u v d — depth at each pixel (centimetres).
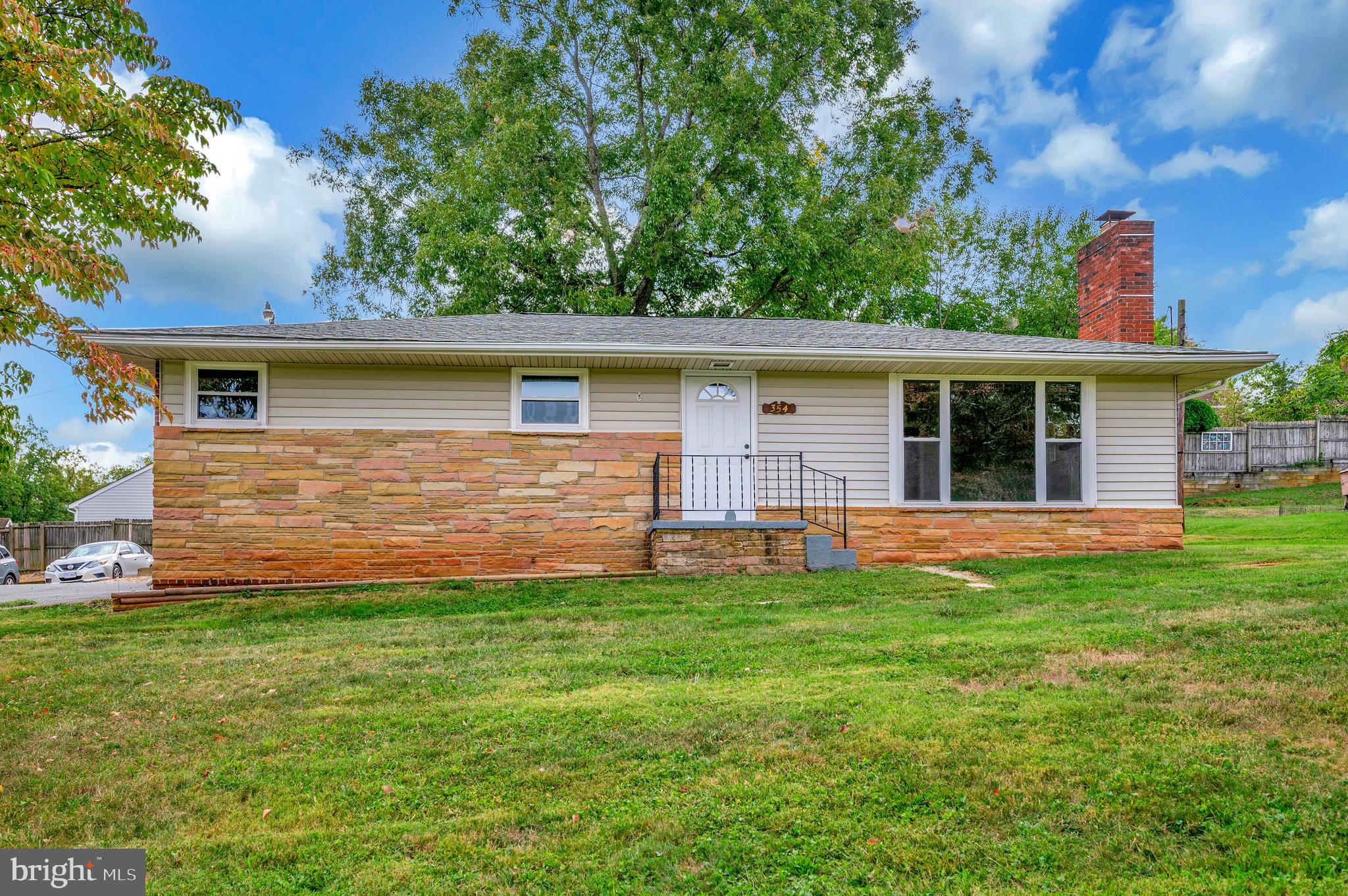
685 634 729
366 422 1105
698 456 1160
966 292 3350
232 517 1080
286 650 724
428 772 443
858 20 2491
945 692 531
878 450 1190
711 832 368
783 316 2434
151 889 337
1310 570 913
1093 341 1443
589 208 2309
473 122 2384
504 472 1124
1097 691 515
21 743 505
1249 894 304
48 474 4984
